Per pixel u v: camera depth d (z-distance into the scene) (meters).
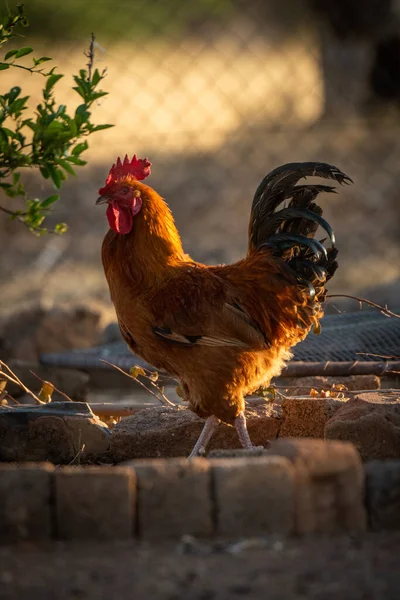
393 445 4.73
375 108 19.73
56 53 20.06
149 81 19.58
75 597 3.05
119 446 5.31
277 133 18.11
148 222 5.34
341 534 3.62
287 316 5.53
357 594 3.04
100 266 12.45
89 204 14.33
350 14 18.91
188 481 3.62
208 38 24.45
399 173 15.72
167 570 3.27
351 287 11.11
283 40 24.89
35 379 7.15
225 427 5.48
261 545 3.50
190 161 16.36
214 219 14.13
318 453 3.67
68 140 5.35
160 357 5.44
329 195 14.98
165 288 5.29
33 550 3.49
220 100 19.98
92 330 8.42
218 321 5.21
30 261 12.52
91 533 3.61
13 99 5.34
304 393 6.04
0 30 5.42
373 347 6.63
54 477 3.62
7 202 13.84
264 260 5.53
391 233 13.57
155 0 23.95
